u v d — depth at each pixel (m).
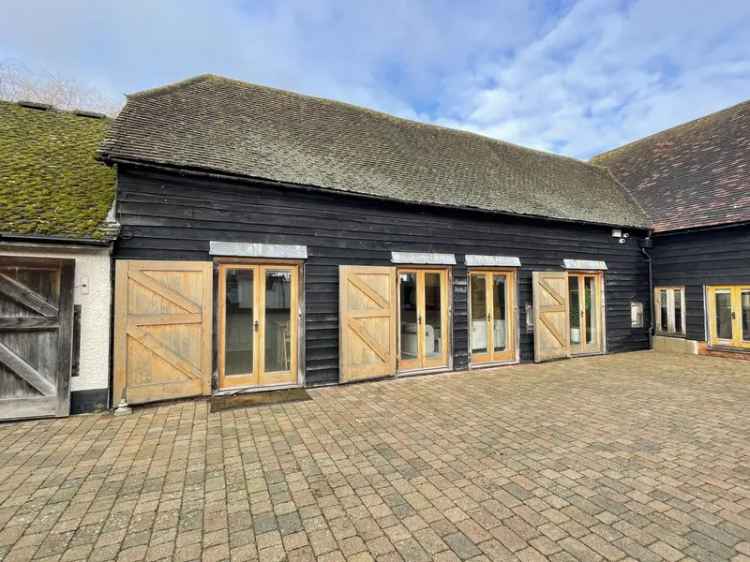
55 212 5.08
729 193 9.29
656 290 10.27
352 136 8.66
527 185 9.77
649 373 7.34
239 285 5.94
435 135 10.71
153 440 4.02
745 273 8.52
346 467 3.44
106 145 5.25
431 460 3.58
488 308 8.07
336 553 2.30
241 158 6.16
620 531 2.51
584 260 9.22
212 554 2.28
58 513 2.70
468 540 2.42
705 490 3.04
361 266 6.64
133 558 2.25
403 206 7.10
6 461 3.51
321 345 6.38
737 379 6.84
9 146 6.52
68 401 4.73
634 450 3.81
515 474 3.31
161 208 5.46
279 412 4.97
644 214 10.70
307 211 6.38
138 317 5.12
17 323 4.61
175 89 7.61
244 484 3.12
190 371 5.41
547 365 8.12
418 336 7.31
